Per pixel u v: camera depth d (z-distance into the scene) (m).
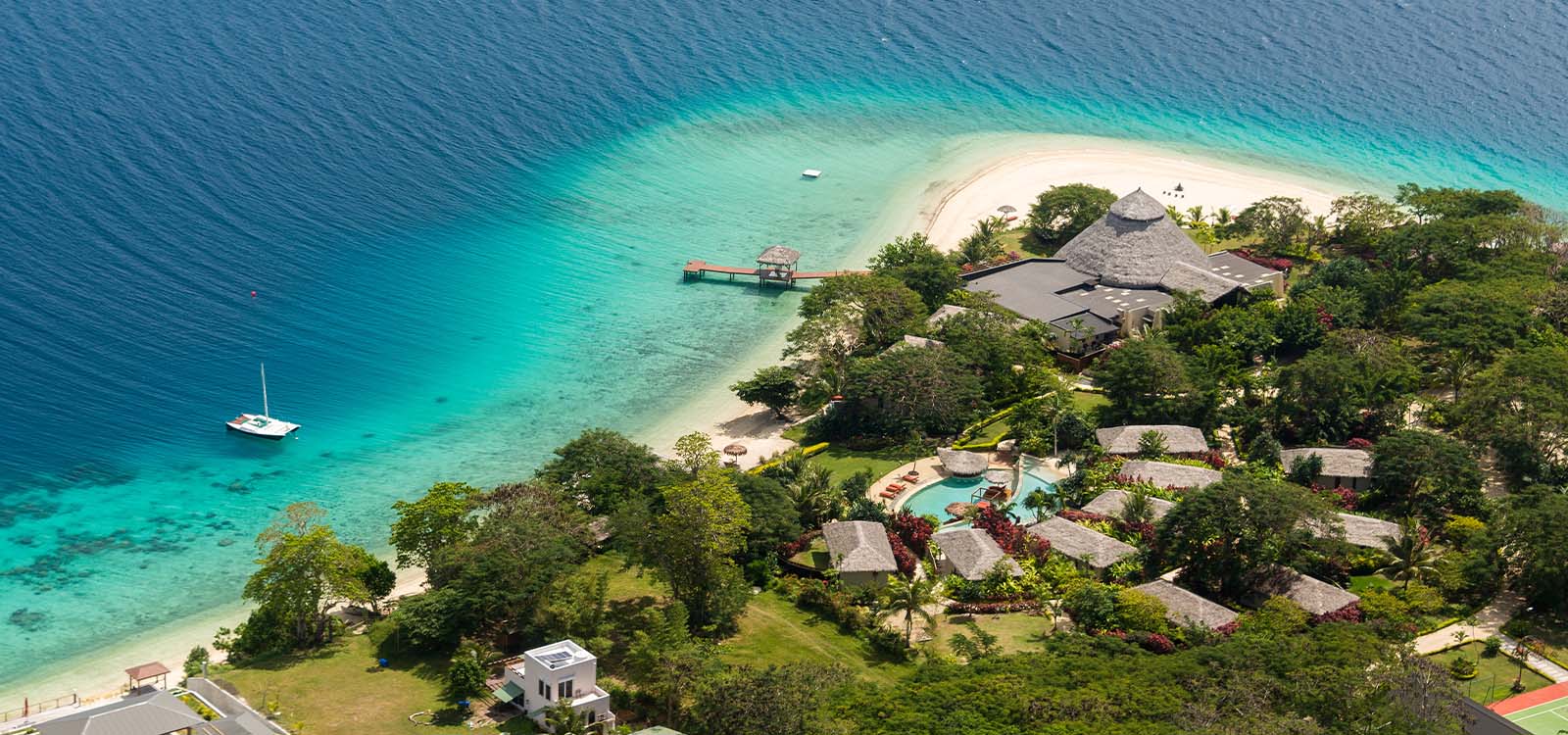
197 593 149.62
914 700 113.75
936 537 147.00
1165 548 143.00
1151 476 158.88
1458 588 139.38
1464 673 125.62
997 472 166.12
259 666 126.25
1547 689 124.00
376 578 140.12
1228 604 138.00
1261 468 161.75
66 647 138.38
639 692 120.75
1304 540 138.88
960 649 128.50
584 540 144.12
